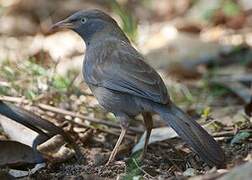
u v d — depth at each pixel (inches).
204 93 604.7
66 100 525.7
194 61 690.2
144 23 825.5
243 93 586.9
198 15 836.0
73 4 854.5
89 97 544.7
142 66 425.1
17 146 419.8
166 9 864.9
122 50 445.1
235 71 661.3
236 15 815.1
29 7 845.2
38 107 500.7
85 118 490.0
